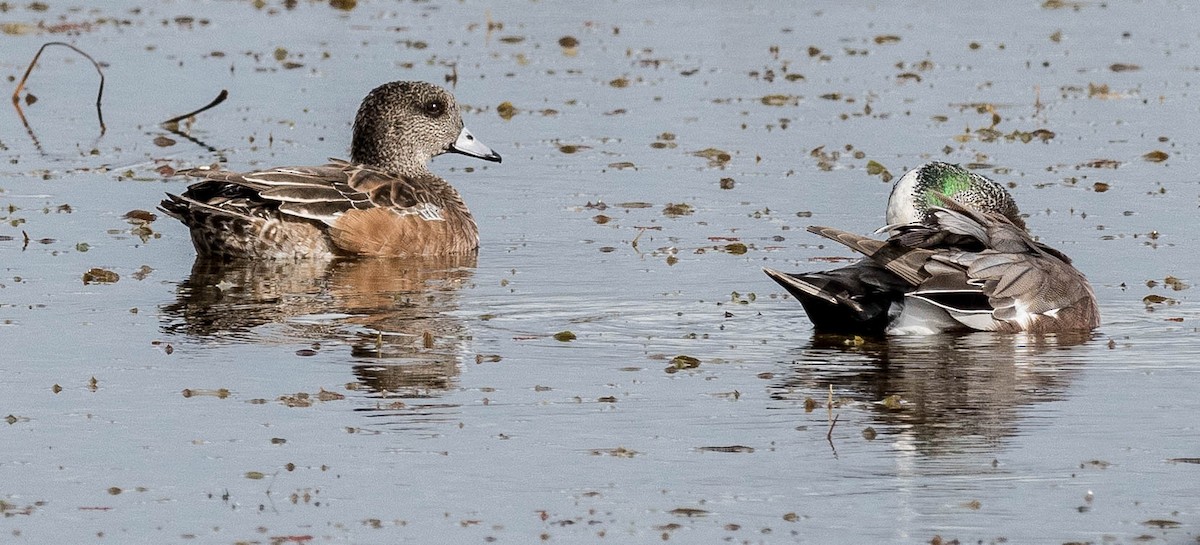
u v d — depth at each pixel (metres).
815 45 28.17
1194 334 13.47
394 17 30.86
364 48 27.83
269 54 27.30
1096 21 30.42
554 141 21.80
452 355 12.95
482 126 22.66
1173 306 14.41
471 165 20.86
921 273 13.18
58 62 26.47
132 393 11.86
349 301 14.88
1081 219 17.78
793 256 16.50
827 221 17.95
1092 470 10.29
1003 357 12.79
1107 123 22.61
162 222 18.20
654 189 19.39
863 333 13.55
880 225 17.78
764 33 29.22
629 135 22.11
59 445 10.76
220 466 10.38
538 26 29.88
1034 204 18.47
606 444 10.82
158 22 29.95
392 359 12.81
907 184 15.73
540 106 23.78
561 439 10.92
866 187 19.39
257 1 32.19
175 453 10.62
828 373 12.41
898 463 10.45
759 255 16.55
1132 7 31.80
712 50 27.70
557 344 13.30
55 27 29.22
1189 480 10.10
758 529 9.41
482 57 27.16
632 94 24.52
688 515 9.60
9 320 13.93
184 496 9.90
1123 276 15.49
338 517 9.58
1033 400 11.73
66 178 19.80
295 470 10.34
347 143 21.73
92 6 31.44
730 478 10.19
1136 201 18.55
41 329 13.65
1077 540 9.18
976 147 21.38
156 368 12.52
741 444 10.82
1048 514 9.56
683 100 24.09
